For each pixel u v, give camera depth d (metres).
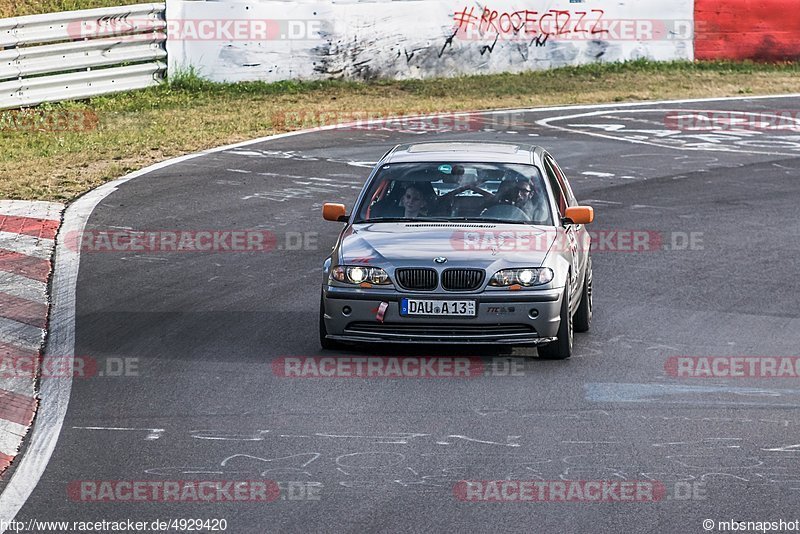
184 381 30.23
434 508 21.72
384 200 34.97
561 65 97.94
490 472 23.62
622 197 57.38
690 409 27.94
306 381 30.19
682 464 24.09
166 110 78.94
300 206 53.97
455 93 88.94
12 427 26.70
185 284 40.94
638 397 28.89
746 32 102.50
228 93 85.38
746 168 65.38
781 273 43.16
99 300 38.56
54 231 47.81
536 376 30.75
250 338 34.50
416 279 31.47
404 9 91.44
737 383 30.17
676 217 53.06
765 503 21.95
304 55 88.56
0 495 22.56
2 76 74.44
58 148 65.94
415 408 27.94
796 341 34.34
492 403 28.33
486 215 34.09
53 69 77.44
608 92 91.12
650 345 33.94
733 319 36.88
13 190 55.00
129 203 53.47
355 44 90.06
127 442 25.61
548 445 25.30
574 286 33.47
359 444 25.38
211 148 67.88
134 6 81.88
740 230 50.53
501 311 31.17
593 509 21.66
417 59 92.62
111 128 72.31
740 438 25.77
